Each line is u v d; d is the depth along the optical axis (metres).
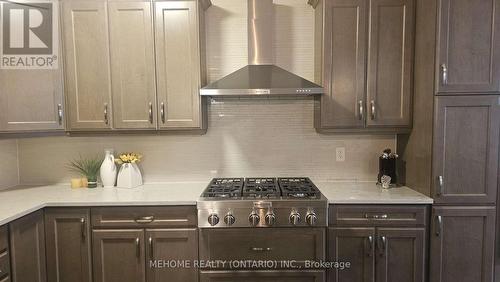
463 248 2.04
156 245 2.08
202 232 2.05
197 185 2.57
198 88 2.29
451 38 1.97
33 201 2.07
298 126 2.65
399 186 2.43
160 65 2.28
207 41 2.60
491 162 2.00
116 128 2.31
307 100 2.63
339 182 2.60
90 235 2.08
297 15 2.60
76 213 2.07
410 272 2.08
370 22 2.25
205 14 2.58
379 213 2.06
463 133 2.00
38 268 2.01
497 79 1.97
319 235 2.04
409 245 2.07
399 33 2.26
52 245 2.08
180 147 2.66
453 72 1.98
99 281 2.09
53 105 2.27
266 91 2.12
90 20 2.26
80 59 2.28
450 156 2.01
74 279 2.10
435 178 2.03
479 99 1.98
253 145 2.66
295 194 2.09
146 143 2.66
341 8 2.26
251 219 1.98
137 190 2.39
